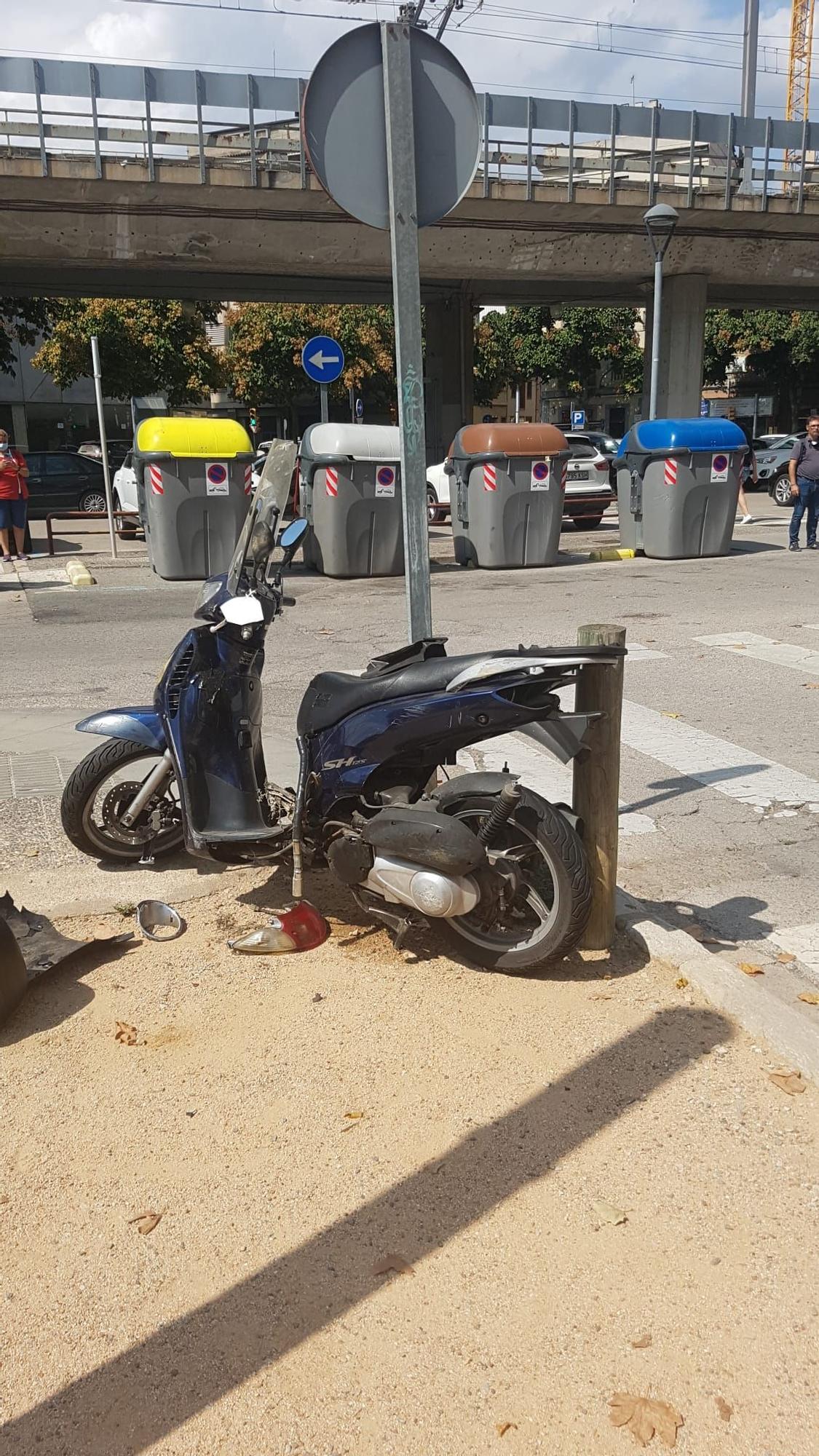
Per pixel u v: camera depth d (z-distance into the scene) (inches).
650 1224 99.3
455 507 597.3
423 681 144.1
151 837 185.0
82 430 1680.6
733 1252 95.7
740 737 263.7
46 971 144.0
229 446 527.8
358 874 146.9
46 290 1069.8
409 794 149.8
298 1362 86.0
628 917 158.6
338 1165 108.4
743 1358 85.2
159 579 549.3
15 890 176.7
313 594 502.9
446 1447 78.5
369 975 146.9
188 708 163.9
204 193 845.2
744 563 582.2
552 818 137.6
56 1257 97.8
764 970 152.9
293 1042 130.6
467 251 981.2
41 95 791.1
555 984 142.9
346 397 1840.6
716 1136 111.0
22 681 332.5
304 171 850.8
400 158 162.9
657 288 764.6
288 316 1676.9
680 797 224.1
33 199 826.2
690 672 328.5
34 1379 85.5
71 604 481.4
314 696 154.3
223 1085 122.3
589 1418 80.4
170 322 1396.4
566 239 992.9
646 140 1058.7
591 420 2551.7
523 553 577.9
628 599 467.5
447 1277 94.0
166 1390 84.0
